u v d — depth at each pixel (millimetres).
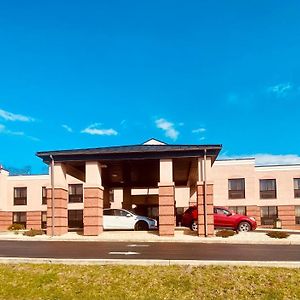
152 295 10492
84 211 23688
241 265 12547
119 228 27031
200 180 23375
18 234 25156
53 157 24547
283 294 10500
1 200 45875
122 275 11656
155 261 12930
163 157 23828
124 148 24859
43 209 46312
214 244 19422
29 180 47094
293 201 41438
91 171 24234
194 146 23859
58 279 11531
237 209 41062
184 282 11133
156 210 40312
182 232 24984
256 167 42312
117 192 43344
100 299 10375
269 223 41531
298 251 16094
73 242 20562
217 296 10414
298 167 41844
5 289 11055
